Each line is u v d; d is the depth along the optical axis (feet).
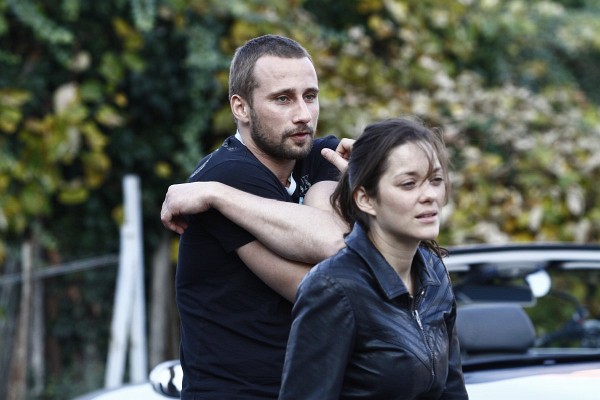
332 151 23.98
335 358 19.10
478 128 59.93
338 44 63.26
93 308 57.57
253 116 23.21
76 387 56.39
